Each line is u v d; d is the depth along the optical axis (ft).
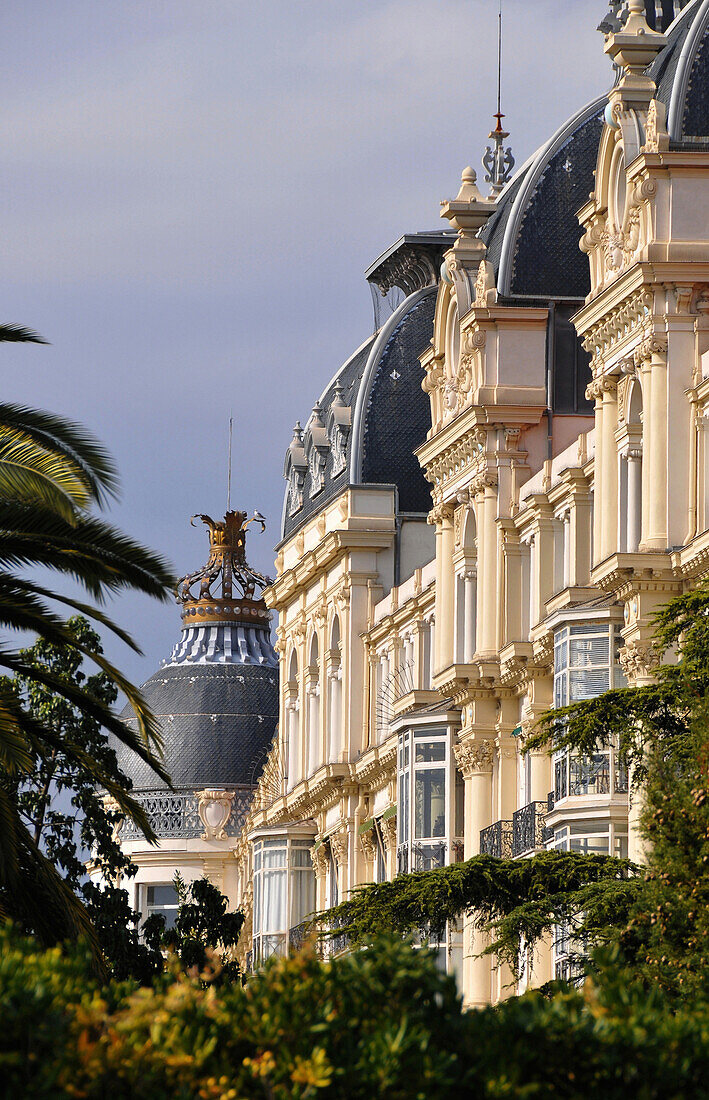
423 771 398.21
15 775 226.79
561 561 359.66
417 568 459.73
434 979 109.40
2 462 207.62
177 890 384.88
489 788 376.89
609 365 320.91
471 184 397.80
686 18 327.88
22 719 217.56
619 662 317.83
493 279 379.96
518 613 370.73
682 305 305.73
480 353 377.91
